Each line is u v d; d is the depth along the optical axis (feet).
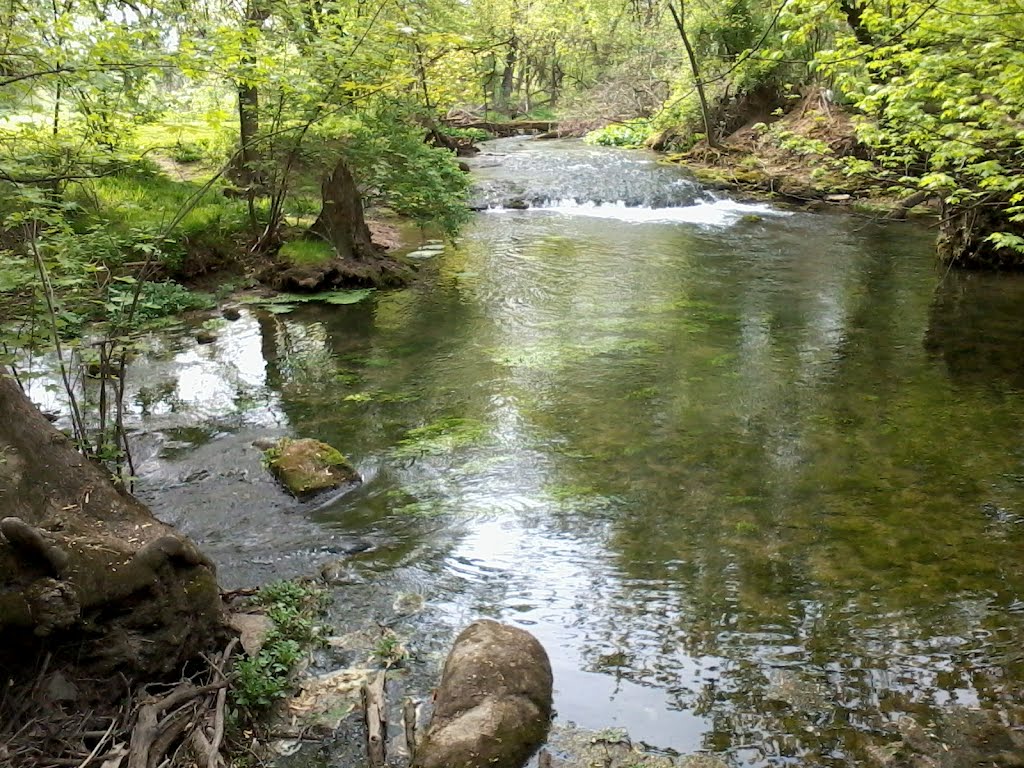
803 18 33.50
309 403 22.26
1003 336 27.73
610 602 13.33
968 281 35.53
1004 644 12.05
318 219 36.76
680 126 80.18
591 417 21.17
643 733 10.44
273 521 16.10
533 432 20.26
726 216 53.78
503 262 39.96
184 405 22.00
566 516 16.17
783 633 12.44
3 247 17.88
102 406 15.19
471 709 10.29
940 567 14.11
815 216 53.11
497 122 108.58
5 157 18.81
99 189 33.14
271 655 11.60
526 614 13.05
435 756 9.60
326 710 10.87
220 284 33.32
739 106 77.51
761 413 21.29
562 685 11.35
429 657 12.02
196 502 16.72
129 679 10.24
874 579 13.79
